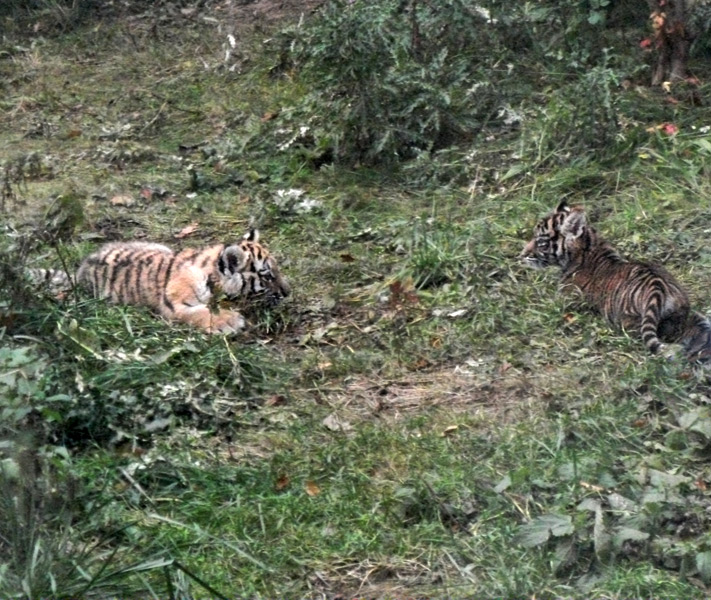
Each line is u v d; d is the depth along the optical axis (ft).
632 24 45.91
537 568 19.34
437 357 27.76
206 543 19.84
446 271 31.53
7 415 21.39
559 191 36.22
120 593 18.11
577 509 20.10
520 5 45.03
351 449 23.16
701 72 43.34
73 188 38.06
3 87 48.16
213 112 44.68
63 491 19.97
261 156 40.42
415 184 37.86
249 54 48.75
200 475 21.94
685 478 21.12
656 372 25.62
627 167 36.96
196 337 27.25
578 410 24.70
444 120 40.11
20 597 17.16
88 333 25.96
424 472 22.34
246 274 29.66
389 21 41.39
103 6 55.01
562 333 28.63
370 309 30.30
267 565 19.60
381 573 19.62
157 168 40.29
